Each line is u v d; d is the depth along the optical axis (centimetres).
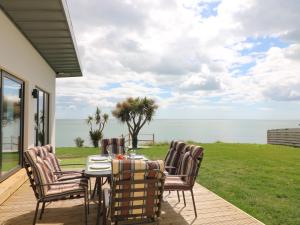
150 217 289
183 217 383
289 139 1664
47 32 600
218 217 383
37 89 779
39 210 405
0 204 421
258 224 358
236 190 533
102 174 335
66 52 786
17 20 527
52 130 1039
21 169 632
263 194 510
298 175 681
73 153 1159
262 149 1295
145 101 1642
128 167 265
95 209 412
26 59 638
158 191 284
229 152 1152
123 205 275
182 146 460
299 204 453
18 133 628
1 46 469
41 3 452
